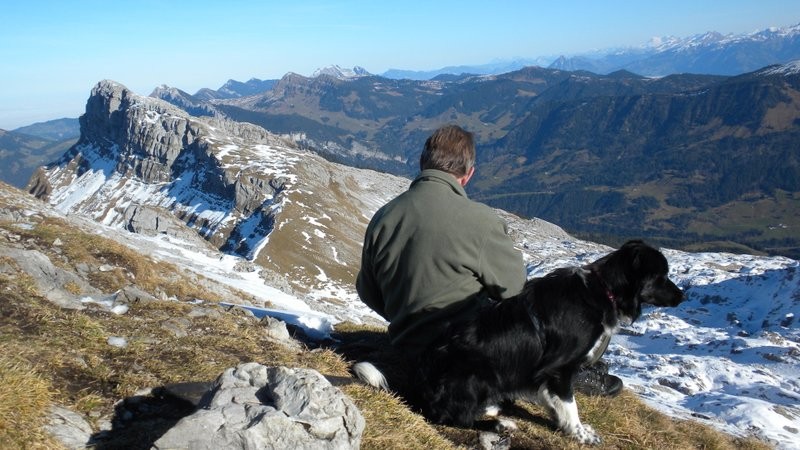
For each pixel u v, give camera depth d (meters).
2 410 1.28
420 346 1.95
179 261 13.05
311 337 2.66
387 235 1.95
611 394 2.50
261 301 7.94
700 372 11.78
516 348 1.78
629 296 1.78
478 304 1.95
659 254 1.78
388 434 1.57
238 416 1.22
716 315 20.94
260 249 40.25
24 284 2.21
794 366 13.77
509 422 1.93
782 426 6.09
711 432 2.67
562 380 1.84
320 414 1.25
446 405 1.80
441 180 1.93
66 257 4.02
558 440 1.92
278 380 1.33
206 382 1.69
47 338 1.76
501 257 1.92
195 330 2.18
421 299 1.90
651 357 12.88
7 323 1.81
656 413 2.61
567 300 1.79
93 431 1.39
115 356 1.78
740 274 24.80
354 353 2.38
